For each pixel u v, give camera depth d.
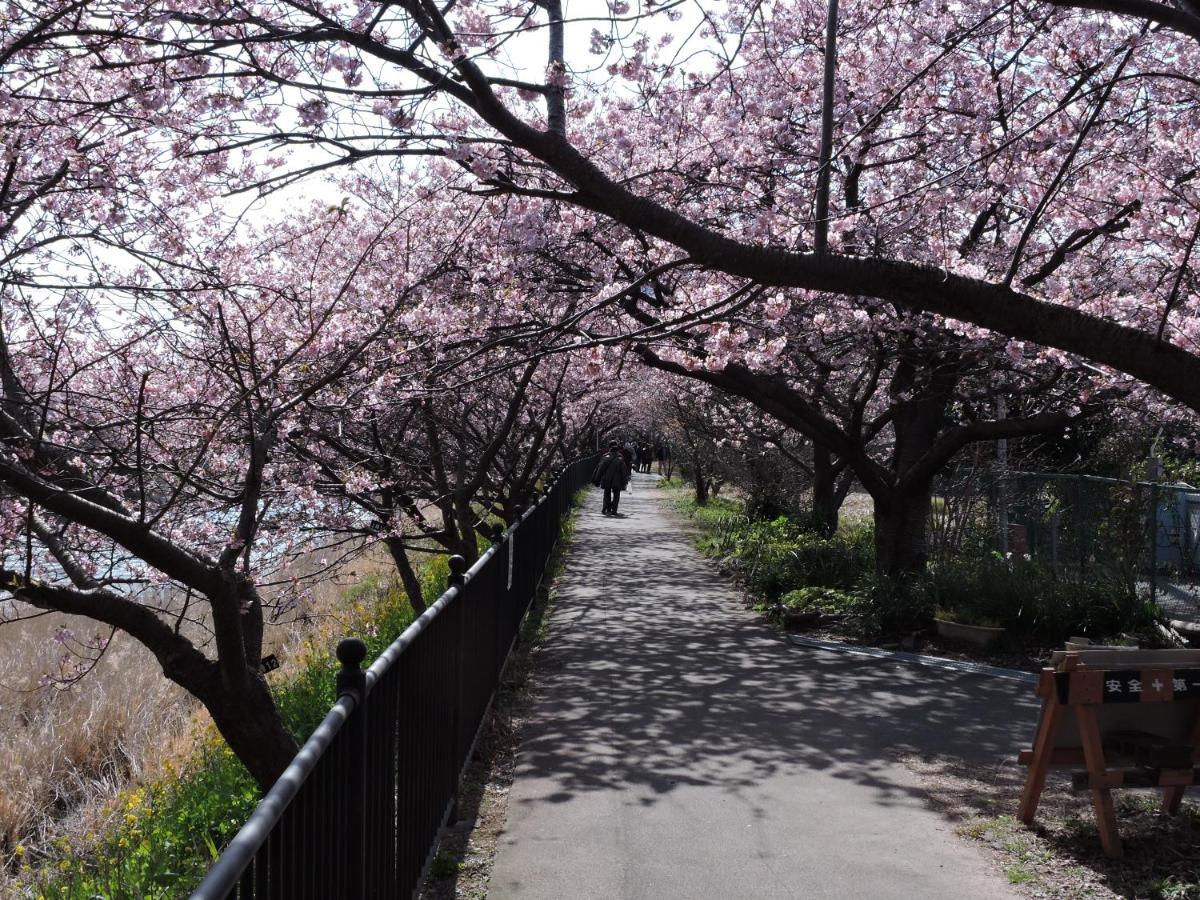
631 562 19.06
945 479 15.99
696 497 33.22
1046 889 4.73
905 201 9.34
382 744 3.61
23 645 12.00
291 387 7.23
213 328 7.21
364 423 9.56
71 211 6.67
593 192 4.79
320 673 9.53
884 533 12.73
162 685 11.04
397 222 9.68
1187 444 15.35
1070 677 5.32
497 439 10.74
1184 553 12.48
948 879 4.85
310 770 2.45
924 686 9.15
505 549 9.20
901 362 12.61
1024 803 5.58
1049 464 18.52
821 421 12.45
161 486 6.83
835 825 5.63
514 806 5.96
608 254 10.45
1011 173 8.87
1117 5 4.28
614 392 19.25
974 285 4.91
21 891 6.17
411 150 4.88
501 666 8.86
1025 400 12.81
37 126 5.84
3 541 6.21
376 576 17.48
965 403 12.57
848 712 8.24
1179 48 9.03
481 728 7.17
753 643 11.19
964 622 10.69
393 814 3.84
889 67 9.52
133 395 6.90
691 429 26.45
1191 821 5.50
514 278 10.46
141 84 5.27
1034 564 11.96
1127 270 10.33
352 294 8.86
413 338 9.25
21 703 10.22
